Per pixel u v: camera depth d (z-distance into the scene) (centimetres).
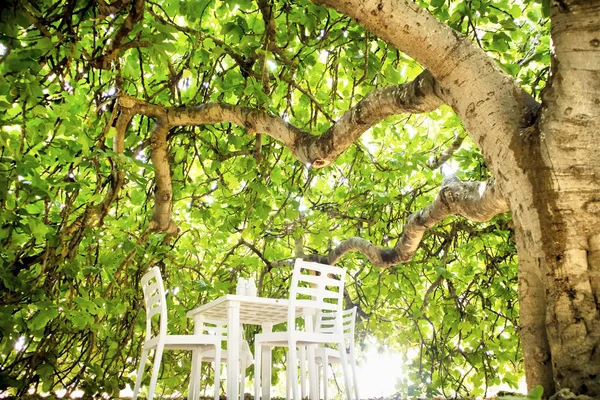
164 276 571
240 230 566
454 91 261
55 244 342
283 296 691
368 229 675
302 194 550
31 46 279
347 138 354
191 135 486
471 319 596
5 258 326
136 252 484
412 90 307
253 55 396
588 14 217
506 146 230
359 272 707
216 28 464
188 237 626
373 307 698
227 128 484
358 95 452
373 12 254
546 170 212
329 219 650
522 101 240
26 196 288
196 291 598
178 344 460
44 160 351
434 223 460
